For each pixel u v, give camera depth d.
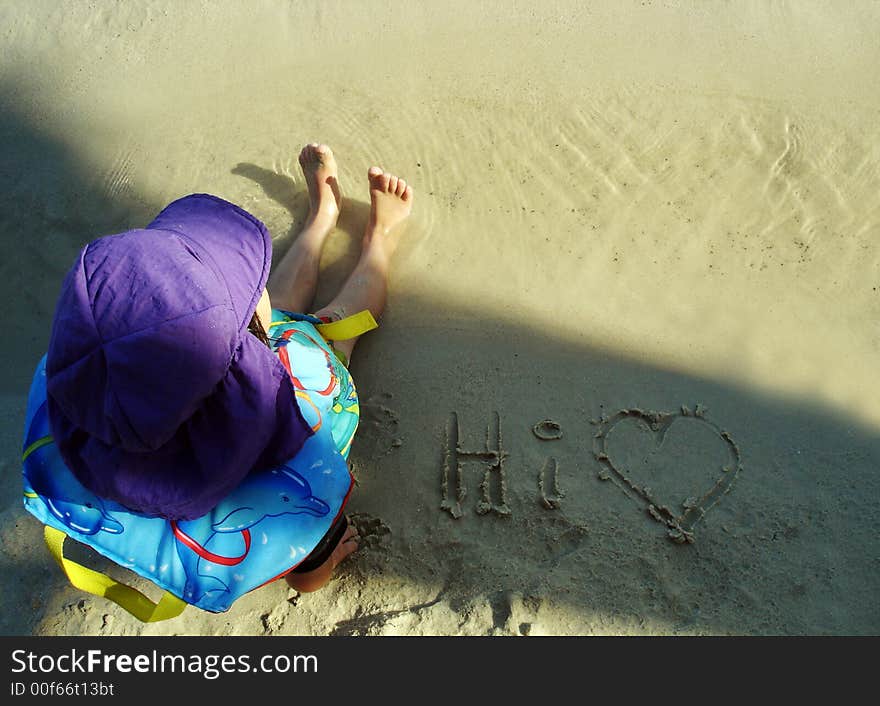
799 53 2.85
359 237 2.61
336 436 1.87
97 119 2.99
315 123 2.87
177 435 1.34
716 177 2.60
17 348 2.50
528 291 2.43
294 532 1.62
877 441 2.07
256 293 1.39
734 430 2.12
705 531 1.96
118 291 1.21
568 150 2.71
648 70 2.86
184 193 2.76
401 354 2.34
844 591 1.85
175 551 1.58
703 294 2.37
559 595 1.88
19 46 3.23
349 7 3.18
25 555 2.07
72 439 1.38
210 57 3.11
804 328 2.28
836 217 2.48
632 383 2.22
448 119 2.82
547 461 2.11
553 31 3.01
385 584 1.95
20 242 2.71
